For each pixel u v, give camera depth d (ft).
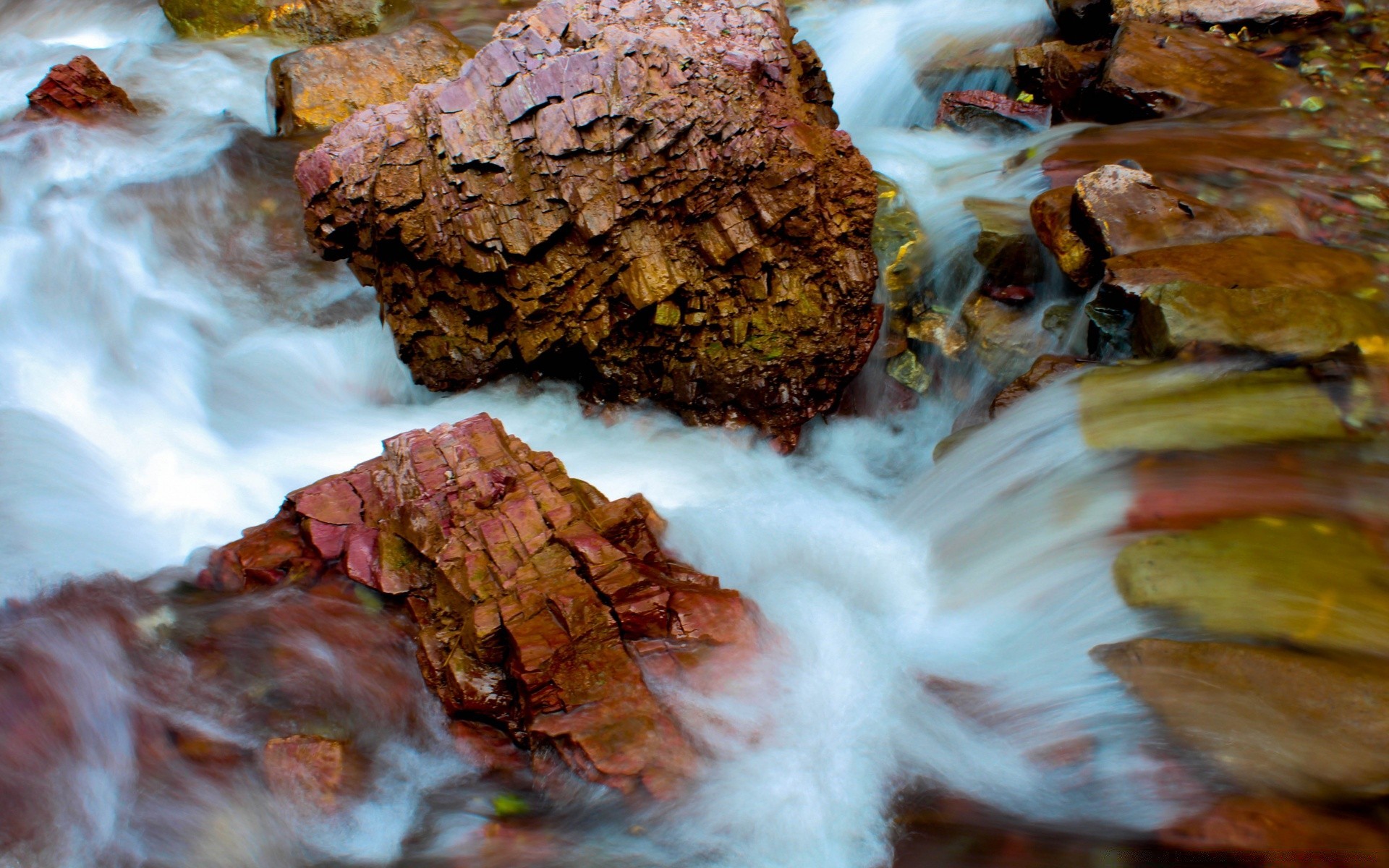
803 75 21.88
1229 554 12.69
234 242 22.74
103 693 13.05
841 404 20.58
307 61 25.40
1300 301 15.39
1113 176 18.49
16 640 13.52
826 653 13.79
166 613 14.10
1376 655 11.19
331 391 20.89
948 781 12.01
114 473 18.26
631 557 14.07
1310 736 10.61
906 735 12.63
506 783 12.33
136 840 11.63
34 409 18.97
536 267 18.15
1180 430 14.53
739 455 19.54
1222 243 17.31
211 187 23.52
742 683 12.84
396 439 15.85
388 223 17.80
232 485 18.33
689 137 17.70
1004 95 26.04
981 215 20.29
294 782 12.05
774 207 18.35
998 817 11.48
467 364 19.53
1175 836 10.48
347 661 13.44
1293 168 19.98
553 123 17.38
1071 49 25.50
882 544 16.76
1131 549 13.16
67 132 24.89
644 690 12.37
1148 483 14.11
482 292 18.60
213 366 20.67
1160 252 17.06
